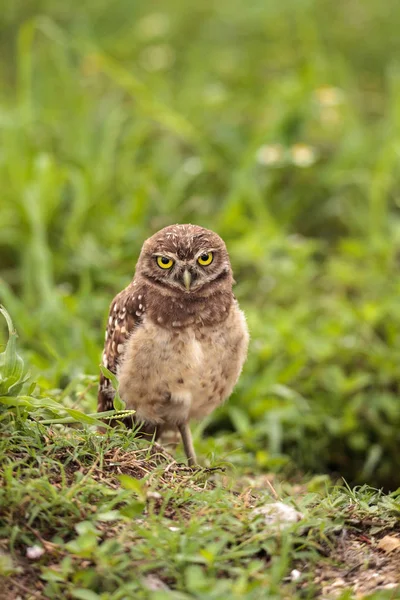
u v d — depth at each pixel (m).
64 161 13.97
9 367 6.60
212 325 7.88
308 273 12.35
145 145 15.08
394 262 12.61
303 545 6.05
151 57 17.81
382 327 11.48
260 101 16.27
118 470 6.73
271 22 19.77
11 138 13.65
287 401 10.34
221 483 7.04
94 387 9.16
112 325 8.17
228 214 12.99
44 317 10.94
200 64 17.91
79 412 6.71
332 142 15.09
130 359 7.82
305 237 13.89
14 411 6.57
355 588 5.80
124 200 13.62
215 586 5.37
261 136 14.07
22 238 12.64
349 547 6.25
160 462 7.11
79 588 5.52
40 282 11.66
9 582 5.59
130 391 7.90
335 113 15.32
